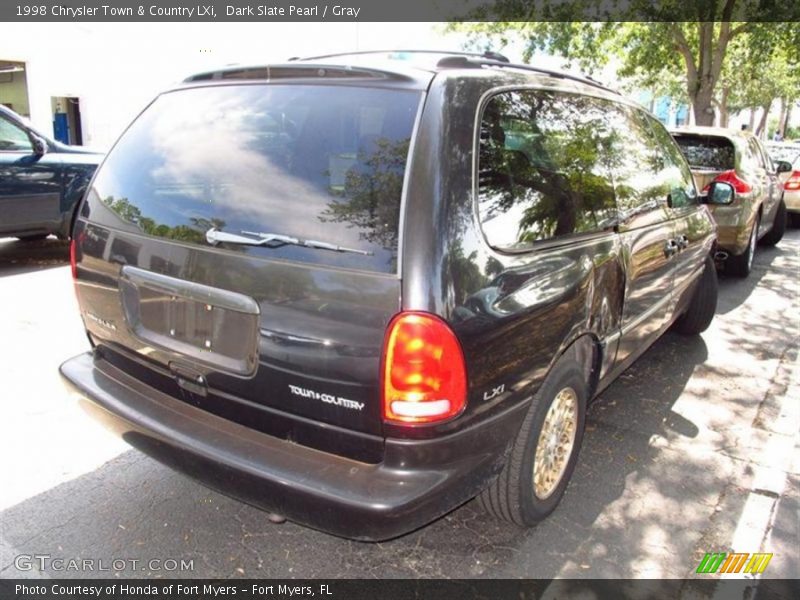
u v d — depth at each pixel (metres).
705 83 14.73
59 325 5.31
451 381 2.14
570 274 2.71
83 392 2.78
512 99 2.63
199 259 2.45
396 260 2.10
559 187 2.80
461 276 2.17
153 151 2.81
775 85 32.19
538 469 2.85
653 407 4.26
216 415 2.52
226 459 2.27
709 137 7.32
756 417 4.16
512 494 2.71
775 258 9.19
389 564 2.75
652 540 2.95
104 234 2.83
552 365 2.65
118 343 2.84
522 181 2.56
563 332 2.68
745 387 4.61
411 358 2.07
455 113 2.30
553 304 2.58
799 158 12.78
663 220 3.88
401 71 2.41
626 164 3.50
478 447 2.33
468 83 2.44
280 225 2.31
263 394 2.33
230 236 2.38
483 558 2.80
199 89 2.86
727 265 7.68
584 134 3.10
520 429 2.61
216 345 2.44
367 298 2.11
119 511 3.00
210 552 2.77
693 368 4.93
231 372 2.39
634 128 3.73
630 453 3.68
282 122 2.50
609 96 3.54
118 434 2.69
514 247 2.44
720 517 3.13
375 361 2.10
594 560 2.81
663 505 3.21
